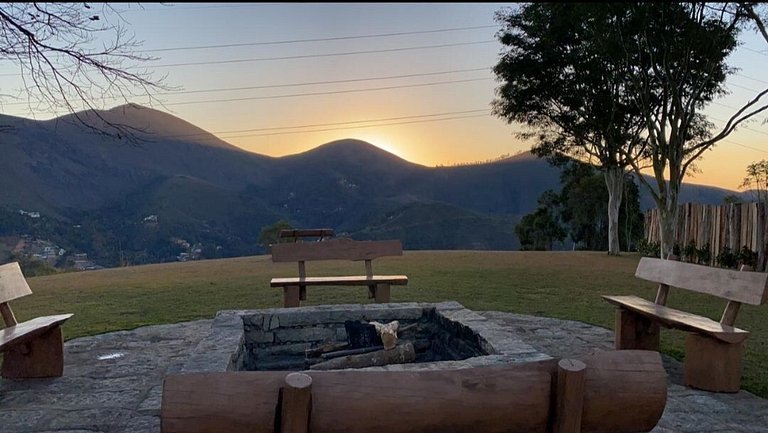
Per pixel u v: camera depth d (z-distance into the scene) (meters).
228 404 1.58
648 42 11.61
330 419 1.64
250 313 5.36
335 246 7.17
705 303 8.37
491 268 13.30
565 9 11.36
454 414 1.71
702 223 15.02
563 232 32.66
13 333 4.09
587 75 15.16
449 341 5.21
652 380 1.81
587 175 29.78
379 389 1.67
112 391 4.20
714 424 3.51
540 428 1.78
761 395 4.13
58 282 11.81
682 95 12.98
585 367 1.73
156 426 3.46
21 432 3.37
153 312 7.76
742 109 12.20
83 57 5.08
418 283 10.36
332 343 5.05
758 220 12.70
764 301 4.01
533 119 17.67
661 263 5.48
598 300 8.60
